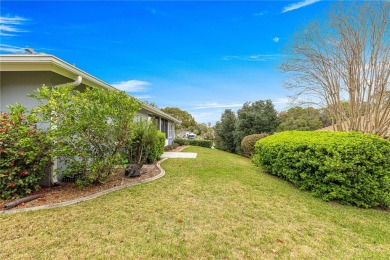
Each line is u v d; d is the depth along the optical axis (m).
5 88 5.29
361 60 8.35
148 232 3.05
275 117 18.58
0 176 3.95
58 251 2.54
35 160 4.45
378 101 7.97
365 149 4.58
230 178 6.34
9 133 4.15
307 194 5.28
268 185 5.87
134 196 4.48
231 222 3.49
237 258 2.56
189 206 4.06
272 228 3.36
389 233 3.42
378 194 4.53
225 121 21.22
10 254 2.47
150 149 7.82
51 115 4.21
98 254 2.52
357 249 2.90
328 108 10.00
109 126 4.76
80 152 4.52
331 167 4.68
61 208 3.75
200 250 2.69
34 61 4.46
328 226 3.55
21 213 3.51
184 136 38.75
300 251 2.77
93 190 4.82
